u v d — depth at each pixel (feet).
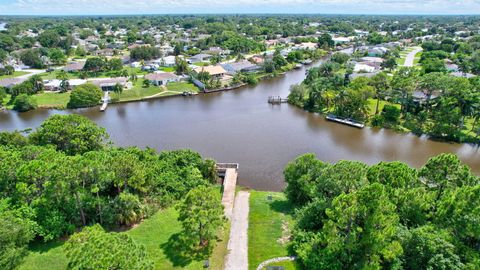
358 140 216.74
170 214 125.70
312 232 103.09
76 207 112.47
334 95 265.34
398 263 87.66
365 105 250.16
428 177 114.73
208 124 251.19
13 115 276.62
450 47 518.37
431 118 232.73
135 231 114.21
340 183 103.96
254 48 578.66
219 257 101.50
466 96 211.82
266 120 259.19
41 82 331.36
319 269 90.48
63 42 600.80
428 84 232.12
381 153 196.85
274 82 393.09
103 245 69.92
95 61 418.31
